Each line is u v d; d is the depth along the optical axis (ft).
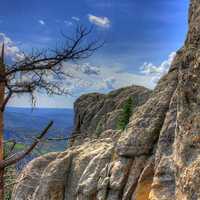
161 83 107.65
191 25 63.72
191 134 56.13
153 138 101.91
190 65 59.31
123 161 106.01
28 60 36.76
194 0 68.33
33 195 130.82
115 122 209.97
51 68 37.19
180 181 57.26
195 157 54.49
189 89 58.59
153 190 81.61
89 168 120.67
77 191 120.57
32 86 37.27
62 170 134.10
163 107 101.60
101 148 132.57
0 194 40.09
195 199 51.88
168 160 82.02
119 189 104.63
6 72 36.73
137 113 110.32
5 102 37.52
